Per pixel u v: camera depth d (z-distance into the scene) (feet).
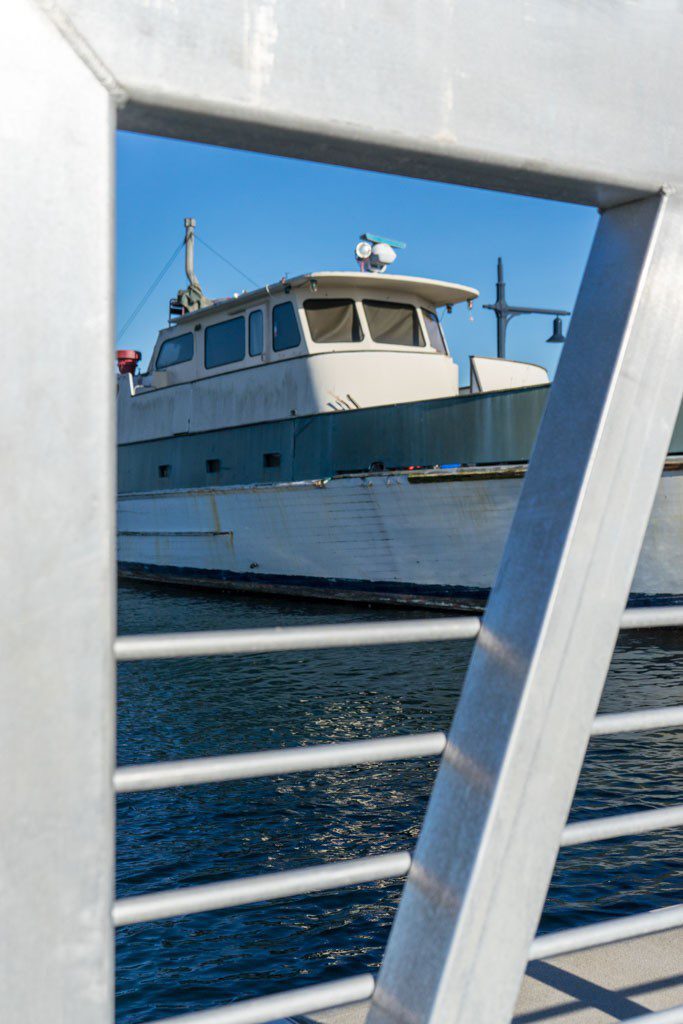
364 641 2.72
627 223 2.81
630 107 2.65
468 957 2.62
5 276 1.99
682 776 22.68
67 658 2.07
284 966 14.26
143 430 69.31
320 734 28.14
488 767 2.66
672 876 17.22
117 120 2.19
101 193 2.06
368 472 52.01
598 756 24.35
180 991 13.53
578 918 15.52
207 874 17.69
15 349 2.00
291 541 57.21
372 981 2.82
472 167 2.52
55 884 2.10
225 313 61.93
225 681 35.86
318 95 2.24
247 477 59.77
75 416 2.06
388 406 51.37
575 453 2.72
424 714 30.35
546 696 2.65
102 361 2.07
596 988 4.87
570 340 2.86
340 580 55.52
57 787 2.08
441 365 57.88
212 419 62.75
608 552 2.70
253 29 2.17
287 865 18.03
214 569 62.95
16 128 1.98
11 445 2.00
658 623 3.37
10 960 2.07
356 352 55.77
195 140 2.32
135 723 29.68
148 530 68.08
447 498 48.85
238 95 2.16
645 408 2.72
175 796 22.16
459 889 2.63
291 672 37.45
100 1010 2.15
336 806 21.35
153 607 58.34
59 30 2.00
